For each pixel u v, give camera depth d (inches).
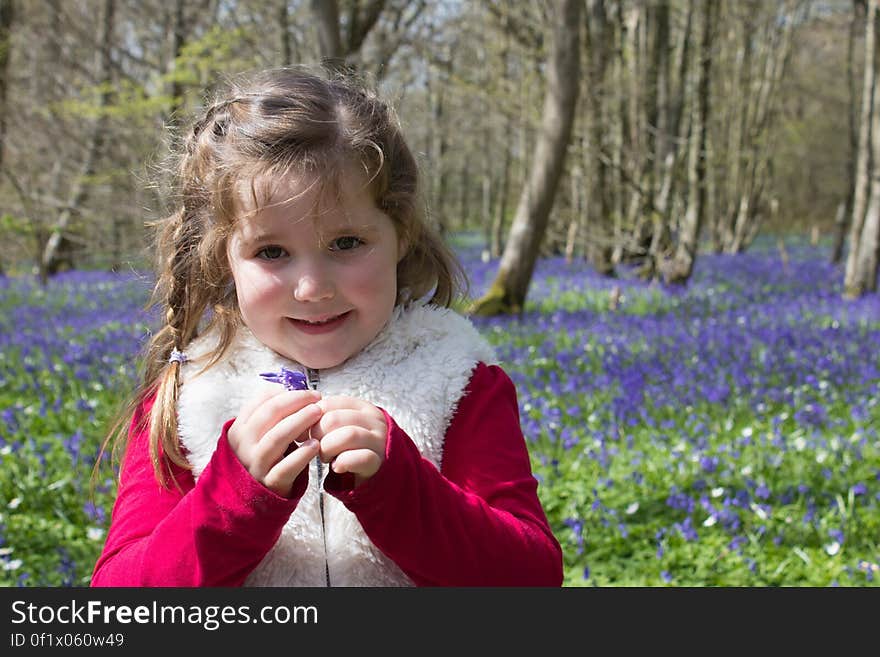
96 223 818.8
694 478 231.9
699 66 738.8
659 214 740.0
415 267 68.7
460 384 63.1
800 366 367.9
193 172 64.1
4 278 840.9
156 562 52.8
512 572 55.9
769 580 179.0
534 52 789.2
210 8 758.5
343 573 60.0
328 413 51.9
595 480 228.7
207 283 64.2
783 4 1201.4
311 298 57.3
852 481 234.7
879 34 649.6
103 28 815.1
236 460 50.7
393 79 893.2
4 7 788.0
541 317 532.4
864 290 638.5
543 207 541.0
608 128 870.4
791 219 1860.2
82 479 226.5
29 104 793.6
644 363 372.8
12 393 335.3
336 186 56.5
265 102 59.4
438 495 53.0
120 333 458.3
